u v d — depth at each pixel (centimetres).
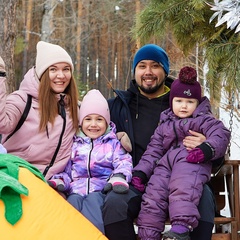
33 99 370
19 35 1723
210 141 340
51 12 1677
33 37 1758
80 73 1608
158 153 369
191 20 382
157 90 411
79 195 351
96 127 371
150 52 404
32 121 365
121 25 1678
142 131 396
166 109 398
